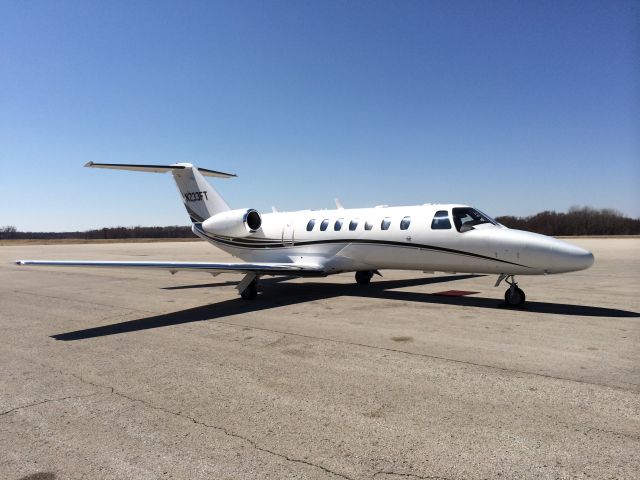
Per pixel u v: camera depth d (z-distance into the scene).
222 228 14.60
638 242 44.50
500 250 9.48
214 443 3.64
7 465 3.36
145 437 3.77
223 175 16.22
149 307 10.59
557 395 4.53
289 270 11.22
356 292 12.51
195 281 16.53
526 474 3.11
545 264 9.02
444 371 5.35
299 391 4.78
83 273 20.66
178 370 5.59
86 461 3.40
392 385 4.91
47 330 8.20
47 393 4.86
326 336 7.24
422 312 9.22
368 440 3.65
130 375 5.43
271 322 8.48
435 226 10.59
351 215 12.49
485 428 3.82
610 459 3.28
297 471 3.20
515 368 5.41
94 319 9.21
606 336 6.95
